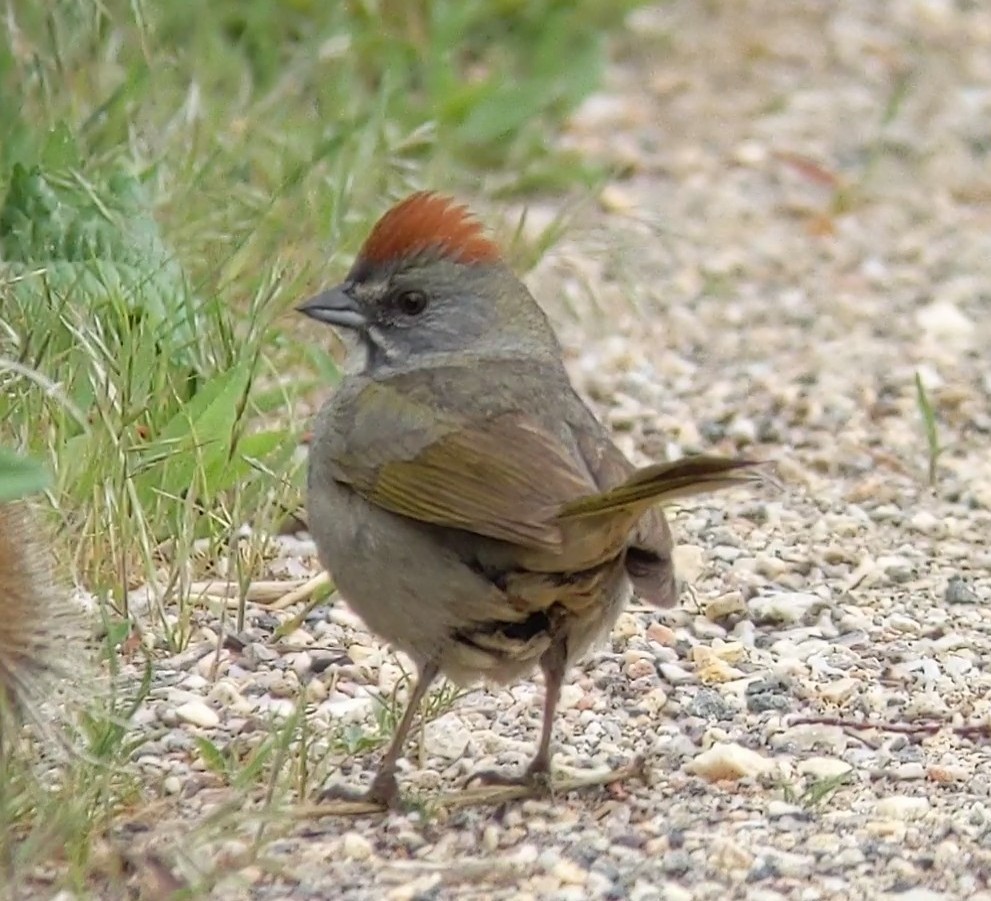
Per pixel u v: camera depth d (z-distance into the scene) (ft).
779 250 56.13
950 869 28.04
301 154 48.49
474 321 33.47
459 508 29.35
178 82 50.44
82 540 35.24
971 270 55.88
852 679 34.86
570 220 51.67
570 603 29.48
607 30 63.36
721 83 64.90
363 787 30.55
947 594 38.63
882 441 46.03
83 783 27.96
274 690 33.78
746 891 27.35
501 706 33.86
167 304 40.09
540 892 27.25
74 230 41.42
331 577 31.55
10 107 45.34
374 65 56.03
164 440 37.14
